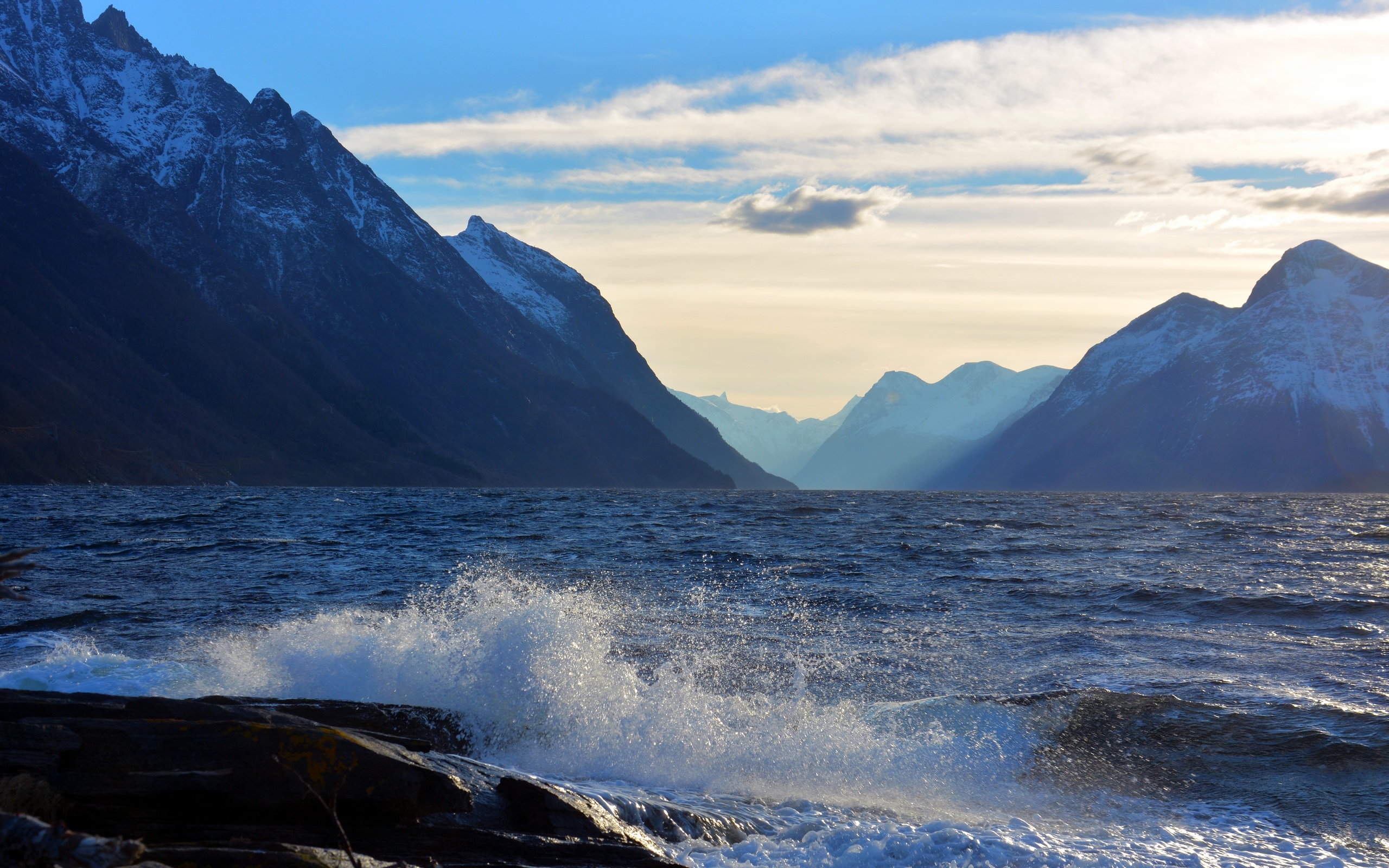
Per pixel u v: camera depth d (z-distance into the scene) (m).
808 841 9.21
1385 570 33.31
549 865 7.63
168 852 6.46
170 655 15.66
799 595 25.69
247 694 13.24
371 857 7.04
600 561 35.16
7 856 4.56
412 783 7.98
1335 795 10.21
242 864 6.43
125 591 24.28
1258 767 11.07
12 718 8.12
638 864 7.81
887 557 37.66
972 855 8.75
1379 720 12.07
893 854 8.78
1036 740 12.22
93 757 7.52
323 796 7.72
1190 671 16.16
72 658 15.04
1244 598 24.73
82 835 4.65
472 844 7.75
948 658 17.34
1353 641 18.89
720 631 19.91
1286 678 15.48
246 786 7.64
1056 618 21.94
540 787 8.61
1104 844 9.13
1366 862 8.67
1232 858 8.77
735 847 9.02
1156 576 30.84
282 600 23.31
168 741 7.74
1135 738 12.10
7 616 19.89
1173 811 10.12
